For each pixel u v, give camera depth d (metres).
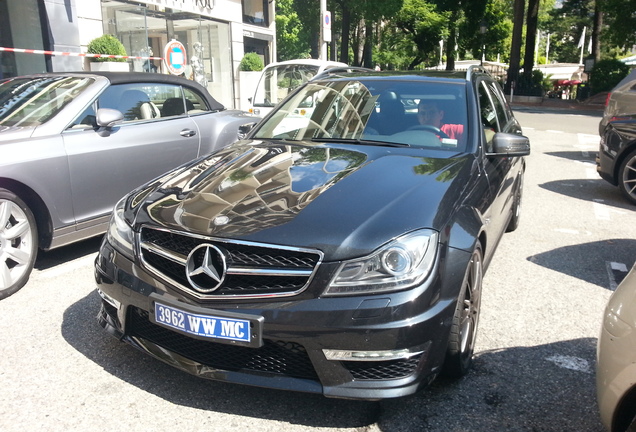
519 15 32.16
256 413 2.79
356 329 2.47
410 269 2.54
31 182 4.30
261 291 2.57
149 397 2.91
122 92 5.35
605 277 4.73
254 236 2.61
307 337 2.50
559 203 7.39
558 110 24.81
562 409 2.84
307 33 40.50
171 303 2.68
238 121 6.59
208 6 17.83
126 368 3.19
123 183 5.11
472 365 3.26
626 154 7.36
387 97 4.23
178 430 2.65
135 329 2.99
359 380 2.58
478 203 3.27
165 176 3.57
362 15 27.69
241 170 3.38
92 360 3.27
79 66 13.06
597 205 7.31
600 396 2.07
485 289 4.43
